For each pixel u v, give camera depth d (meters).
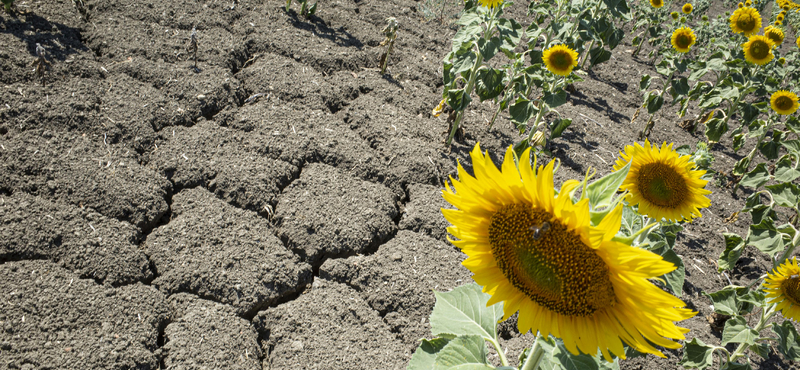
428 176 4.20
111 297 2.73
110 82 4.12
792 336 2.96
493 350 3.00
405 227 3.76
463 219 1.43
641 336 1.33
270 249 3.26
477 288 2.23
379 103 4.92
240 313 2.91
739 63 5.62
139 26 4.88
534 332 1.38
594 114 5.98
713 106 6.38
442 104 4.72
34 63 3.72
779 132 5.27
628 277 1.27
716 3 12.16
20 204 2.98
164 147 3.77
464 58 4.46
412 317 3.12
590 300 1.32
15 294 2.56
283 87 4.68
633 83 7.03
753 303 3.12
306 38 5.58
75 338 2.50
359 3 6.95
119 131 3.71
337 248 3.40
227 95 4.40
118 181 3.34
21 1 4.65
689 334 3.43
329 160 4.09
